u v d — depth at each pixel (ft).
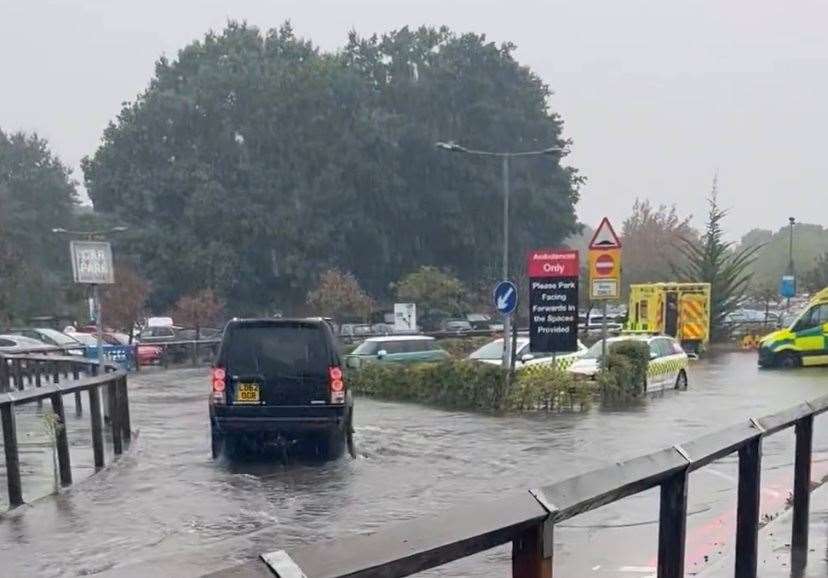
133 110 212.64
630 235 269.44
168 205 203.62
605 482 10.87
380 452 37.47
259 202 199.93
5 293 139.23
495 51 217.56
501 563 21.18
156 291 190.49
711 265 139.85
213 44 226.79
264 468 33.40
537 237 217.97
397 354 74.90
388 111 214.28
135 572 11.87
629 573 20.06
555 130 222.48
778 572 17.60
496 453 37.22
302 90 203.92
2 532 23.56
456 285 180.45
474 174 209.46
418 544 7.97
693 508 26.91
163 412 53.62
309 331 34.91
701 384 73.92
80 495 28.25
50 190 224.12
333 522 24.99
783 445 39.34
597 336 126.11
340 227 202.59
